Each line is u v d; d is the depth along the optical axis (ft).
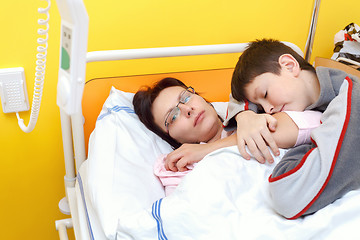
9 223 5.11
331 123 2.84
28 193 5.05
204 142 4.27
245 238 2.72
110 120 4.09
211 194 2.90
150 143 4.09
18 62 4.45
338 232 2.65
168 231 2.83
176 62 5.13
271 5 5.25
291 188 2.69
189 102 4.19
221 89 4.97
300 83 3.50
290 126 3.28
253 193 3.04
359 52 5.13
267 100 3.59
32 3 4.28
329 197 2.72
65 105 2.02
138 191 3.45
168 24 4.91
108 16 4.65
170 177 3.65
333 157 2.68
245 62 3.73
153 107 4.26
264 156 3.25
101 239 3.23
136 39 4.84
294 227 2.70
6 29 4.30
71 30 1.88
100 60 4.18
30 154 4.86
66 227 4.36
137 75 4.61
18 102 4.52
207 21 5.05
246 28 5.25
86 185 3.76
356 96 2.89
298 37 5.55
